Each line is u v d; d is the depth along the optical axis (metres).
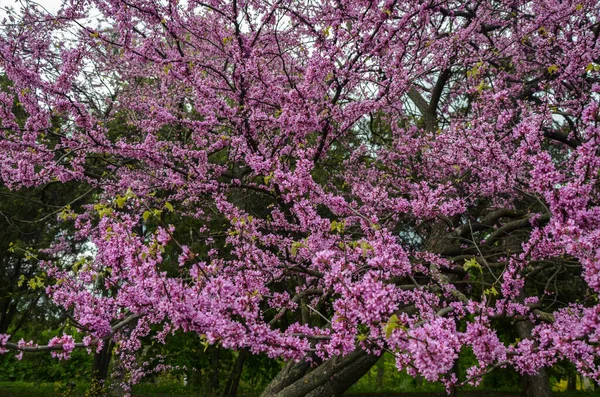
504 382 13.74
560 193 2.20
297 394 4.32
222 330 1.91
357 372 4.64
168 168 5.03
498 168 4.00
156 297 1.99
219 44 4.83
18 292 10.32
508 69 7.36
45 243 9.59
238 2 4.45
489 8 5.55
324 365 4.43
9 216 9.44
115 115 7.77
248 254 3.41
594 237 1.97
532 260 2.91
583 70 4.66
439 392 14.28
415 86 7.20
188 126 4.69
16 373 12.99
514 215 5.43
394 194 6.82
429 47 4.98
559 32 5.74
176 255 8.59
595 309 1.81
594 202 2.63
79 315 2.24
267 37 5.34
